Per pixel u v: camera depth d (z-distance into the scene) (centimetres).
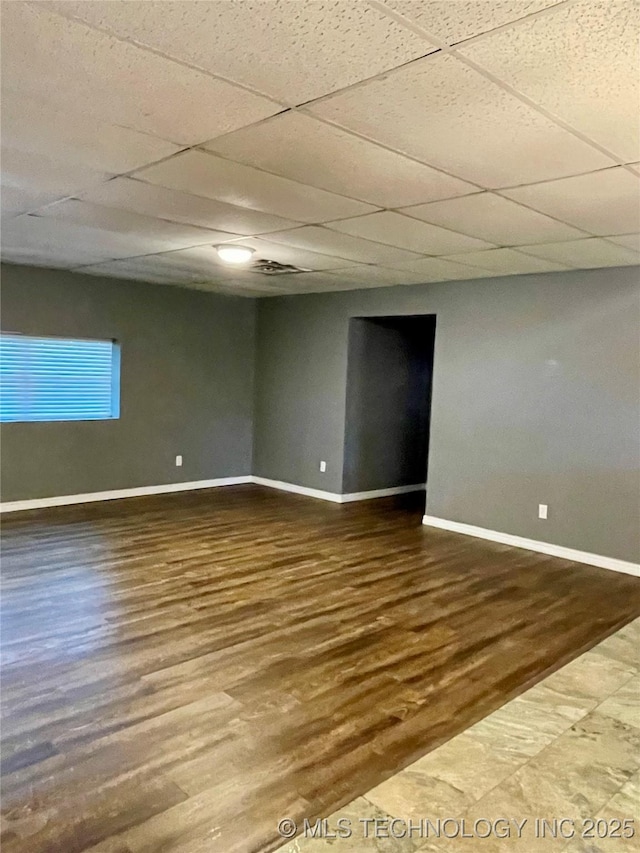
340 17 155
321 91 197
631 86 187
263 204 330
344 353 675
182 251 470
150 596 388
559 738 250
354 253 452
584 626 364
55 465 616
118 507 627
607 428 481
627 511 472
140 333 666
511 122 216
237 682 286
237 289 687
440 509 591
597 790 219
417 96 199
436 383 589
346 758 233
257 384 779
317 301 699
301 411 727
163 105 212
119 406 657
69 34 167
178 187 305
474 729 254
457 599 403
